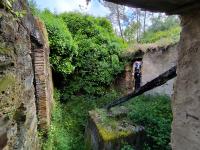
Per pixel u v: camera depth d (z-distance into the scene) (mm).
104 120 5465
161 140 4617
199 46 1346
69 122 7570
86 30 9828
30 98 3234
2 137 1626
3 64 1790
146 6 1352
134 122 5426
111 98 9219
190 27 1432
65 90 9055
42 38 5176
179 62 1532
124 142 4656
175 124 1546
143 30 18281
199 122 1327
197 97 1352
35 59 5238
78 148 6375
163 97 7395
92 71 9430
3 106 1724
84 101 8797
